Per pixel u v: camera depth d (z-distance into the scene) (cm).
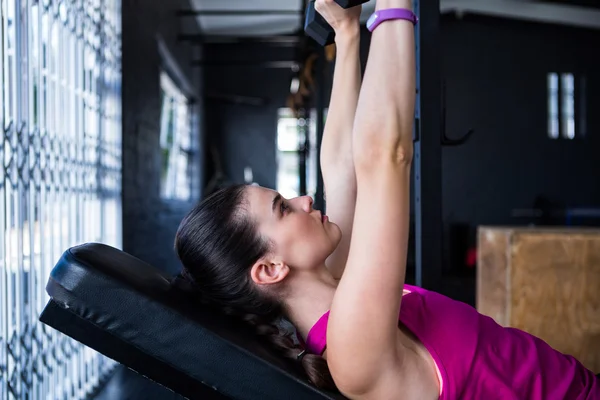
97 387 295
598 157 896
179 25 641
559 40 895
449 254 824
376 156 87
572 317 276
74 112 271
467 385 100
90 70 302
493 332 110
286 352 109
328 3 120
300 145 662
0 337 186
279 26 893
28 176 211
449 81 876
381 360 91
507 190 877
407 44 88
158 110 502
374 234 87
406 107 87
